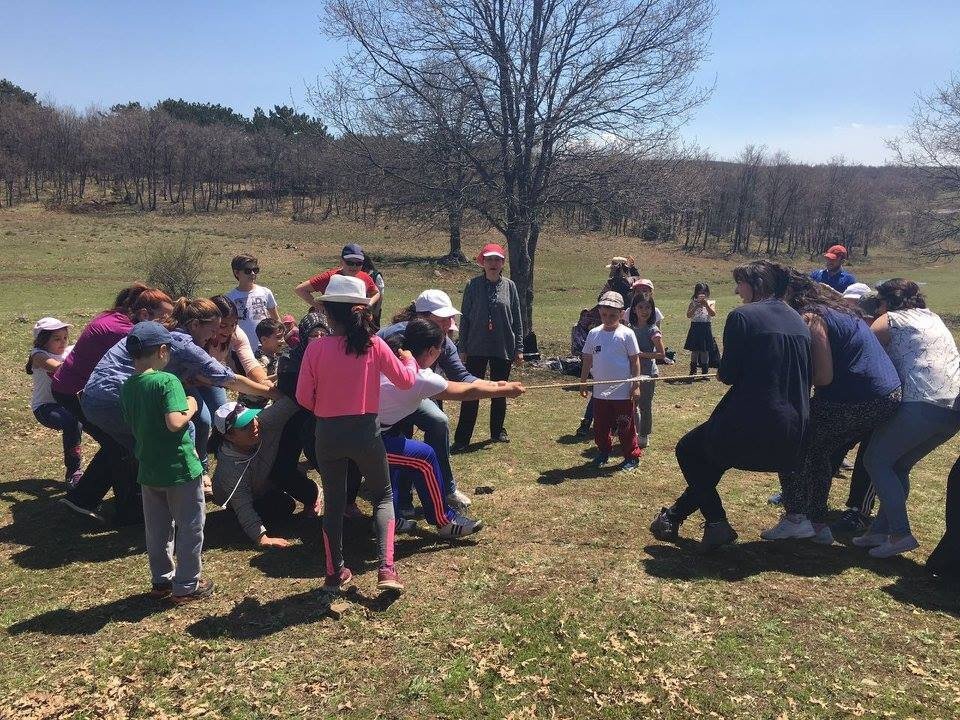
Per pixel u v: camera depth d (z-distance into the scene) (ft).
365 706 9.62
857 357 13.93
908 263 221.66
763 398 13.03
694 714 9.39
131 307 16.65
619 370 20.61
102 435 15.72
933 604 12.25
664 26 38.17
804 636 11.14
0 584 13.17
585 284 129.18
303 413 16.14
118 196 243.40
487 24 37.40
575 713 9.43
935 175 88.69
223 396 18.35
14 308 68.33
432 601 12.34
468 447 23.66
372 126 39.11
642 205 40.55
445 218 40.86
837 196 242.78
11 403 26.00
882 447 14.25
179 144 239.91
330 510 12.50
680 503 14.76
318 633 11.35
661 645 10.85
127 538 15.47
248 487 15.51
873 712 9.39
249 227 183.01
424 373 15.17
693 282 154.61
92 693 9.91
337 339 12.07
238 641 11.14
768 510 17.19
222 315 17.89
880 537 14.80
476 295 23.88
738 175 237.86
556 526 15.90
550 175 40.57
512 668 10.37
